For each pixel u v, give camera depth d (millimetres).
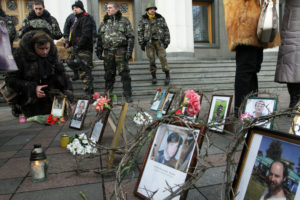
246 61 3059
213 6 13305
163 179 1387
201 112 4305
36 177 1853
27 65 3594
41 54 3613
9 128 3941
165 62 7348
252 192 1143
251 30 2988
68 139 2748
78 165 1969
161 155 1465
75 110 3758
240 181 1215
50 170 2066
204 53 13203
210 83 8383
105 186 1748
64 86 3988
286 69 3586
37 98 3729
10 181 1896
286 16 3621
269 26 2840
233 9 3180
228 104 3080
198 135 1320
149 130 1549
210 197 1537
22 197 1632
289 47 3545
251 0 3047
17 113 4352
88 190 1695
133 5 11133
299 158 1005
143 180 1495
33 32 3613
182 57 10422
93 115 4688
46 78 3877
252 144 1216
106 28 5812
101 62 8961
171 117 1491
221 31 13422
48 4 8875
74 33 5938
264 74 8969
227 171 1207
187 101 1427
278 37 3242
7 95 3691
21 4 9742
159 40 7156
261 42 3045
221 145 2547
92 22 5875
